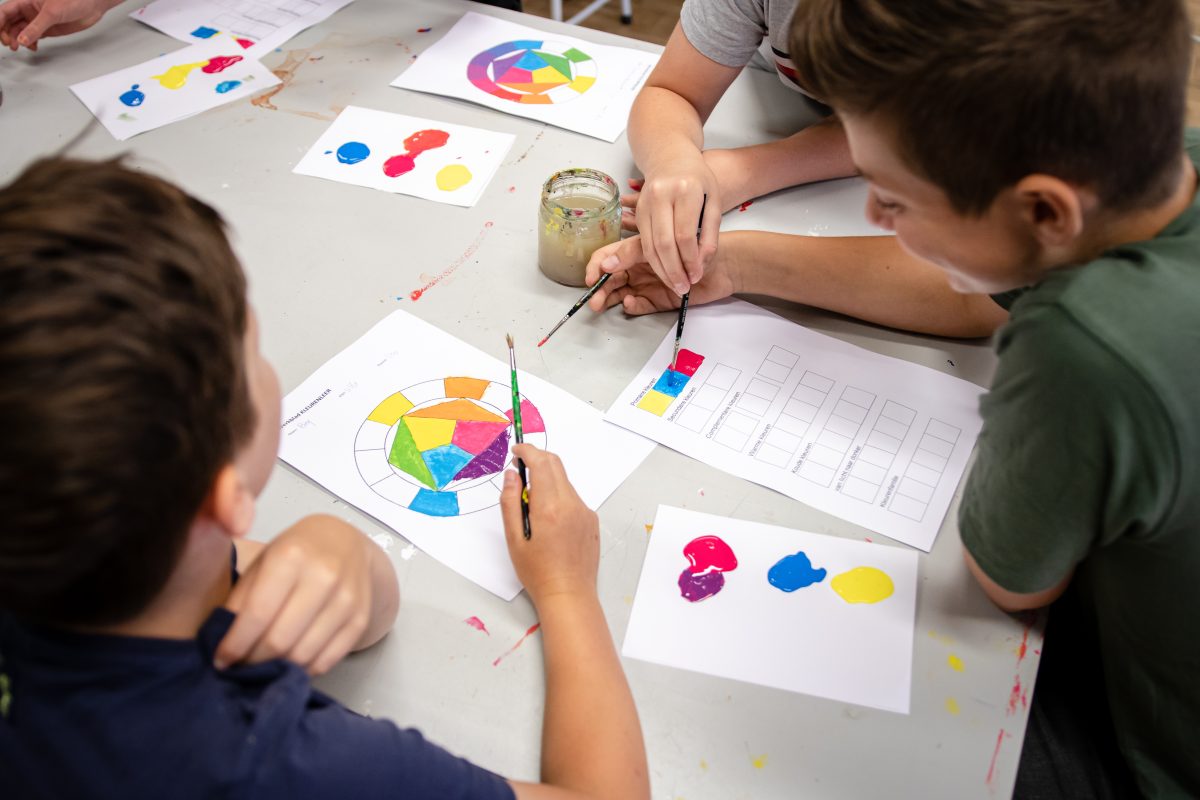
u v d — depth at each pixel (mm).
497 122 1160
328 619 566
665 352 886
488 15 1347
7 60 1249
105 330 384
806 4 607
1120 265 579
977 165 556
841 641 665
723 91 1140
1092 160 542
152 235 422
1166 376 544
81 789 432
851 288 900
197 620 521
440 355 870
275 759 458
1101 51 509
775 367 873
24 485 375
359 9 1361
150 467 402
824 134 1082
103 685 441
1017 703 634
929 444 805
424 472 769
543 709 623
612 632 667
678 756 604
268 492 751
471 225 1020
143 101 1184
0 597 411
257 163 1094
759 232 937
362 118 1159
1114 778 753
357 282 946
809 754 606
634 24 2729
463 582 694
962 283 687
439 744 601
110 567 416
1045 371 571
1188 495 581
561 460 769
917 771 600
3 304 377
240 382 469
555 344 890
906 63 541
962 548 727
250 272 950
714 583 697
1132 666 708
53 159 456
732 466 784
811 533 734
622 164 1104
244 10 1353
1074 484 584
